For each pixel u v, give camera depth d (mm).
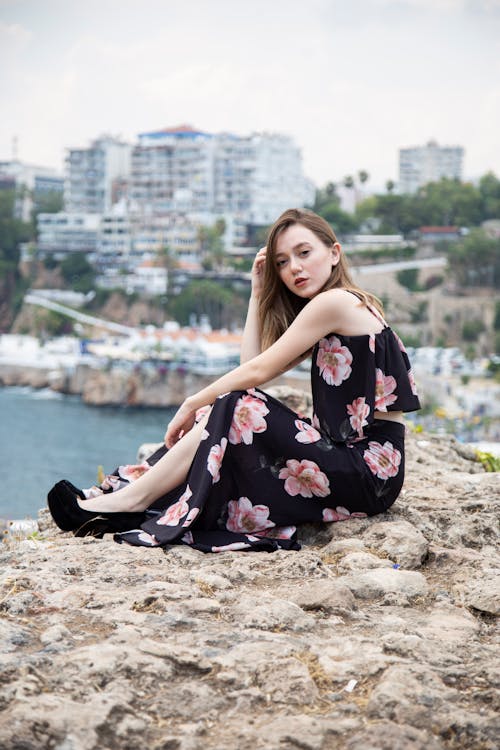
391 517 3508
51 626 2377
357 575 2871
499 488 4203
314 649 2281
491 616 2682
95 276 143750
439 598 2799
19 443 83500
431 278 128250
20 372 114812
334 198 178000
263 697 2031
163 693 2031
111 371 105562
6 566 2930
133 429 92812
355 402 3398
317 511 3398
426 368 106625
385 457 3424
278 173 162625
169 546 3193
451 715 1918
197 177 160750
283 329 3658
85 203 178375
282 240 3494
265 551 3240
